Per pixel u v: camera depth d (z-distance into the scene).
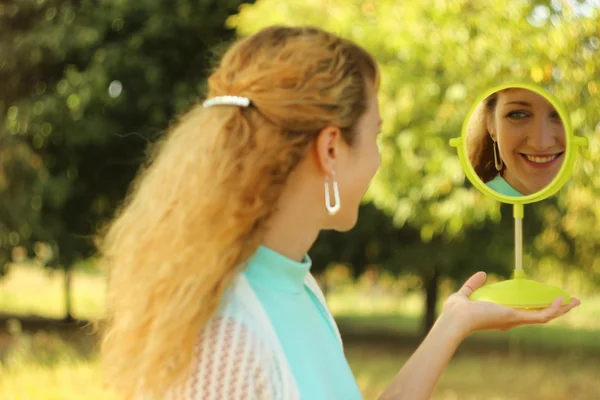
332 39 1.23
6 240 10.81
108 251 1.31
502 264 11.27
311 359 1.20
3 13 11.10
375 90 1.26
